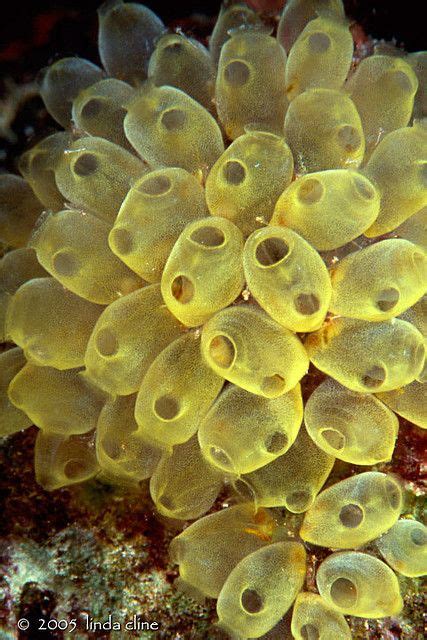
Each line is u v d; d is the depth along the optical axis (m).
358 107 0.08
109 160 0.08
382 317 0.07
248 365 0.07
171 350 0.07
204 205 0.08
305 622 0.08
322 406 0.08
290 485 0.08
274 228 0.07
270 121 0.08
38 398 0.08
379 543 0.08
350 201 0.07
